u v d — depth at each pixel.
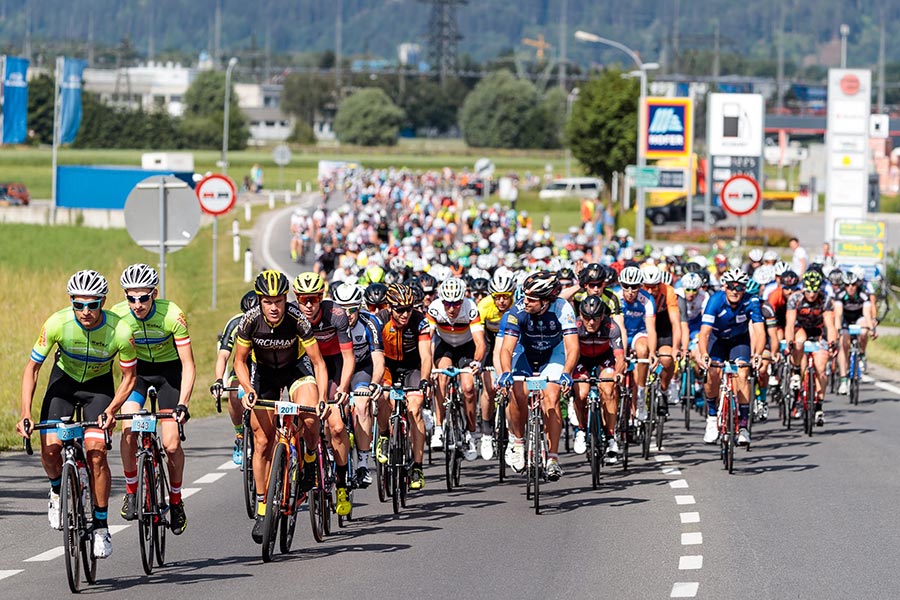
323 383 30.62
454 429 41.66
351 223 153.38
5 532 33.53
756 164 196.50
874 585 26.92
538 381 36.72
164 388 30.58
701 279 56.19
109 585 27.36
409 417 38.69
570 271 51.03
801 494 39.38
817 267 65.38
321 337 33.78
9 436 52.09
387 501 39.22
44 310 90.62
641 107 144.50
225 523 35.03
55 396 28.48
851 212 132.50
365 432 35.59
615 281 44.91
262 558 29.88
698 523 34.59
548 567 29.03
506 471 45.91
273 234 180.12
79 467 27.61
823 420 56.38
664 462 47.25
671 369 50.34
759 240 197.38
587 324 41.81
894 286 141.88
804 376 55.03
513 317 37.66
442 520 35.59
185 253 153.75
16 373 68.44
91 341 27.92
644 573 28.30
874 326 67.62
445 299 41.09
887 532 33.09
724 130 190.88
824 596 25.95
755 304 45.09
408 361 39.59
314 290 33.00
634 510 36.88
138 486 28.03
